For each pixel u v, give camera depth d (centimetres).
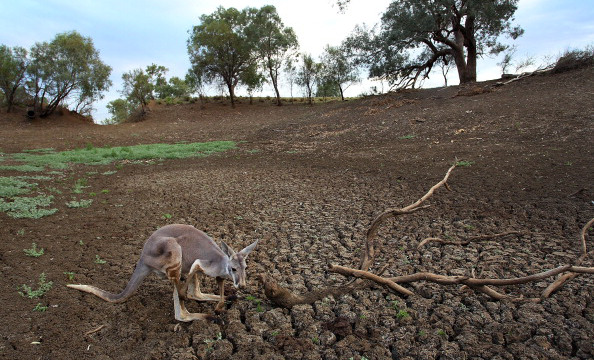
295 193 1138
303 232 812
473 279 511
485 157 1396
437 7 2730
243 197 1113
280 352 433
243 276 476
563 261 619
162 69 5938
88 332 473
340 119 2820
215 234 811
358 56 3412
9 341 451
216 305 541
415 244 723
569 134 1505
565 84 2284
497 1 2841
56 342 454
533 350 416
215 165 1734
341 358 416
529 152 1377
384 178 1260
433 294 546
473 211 877
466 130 1873
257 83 4612
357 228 821
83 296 557
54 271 632
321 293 535
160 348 445
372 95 3672
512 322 469
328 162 1644
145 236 801
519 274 588
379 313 503
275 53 4469
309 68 4428
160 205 1041
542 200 901
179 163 1820
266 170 1552
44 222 883
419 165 1407
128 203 1065
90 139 2809
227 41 4275
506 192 984
